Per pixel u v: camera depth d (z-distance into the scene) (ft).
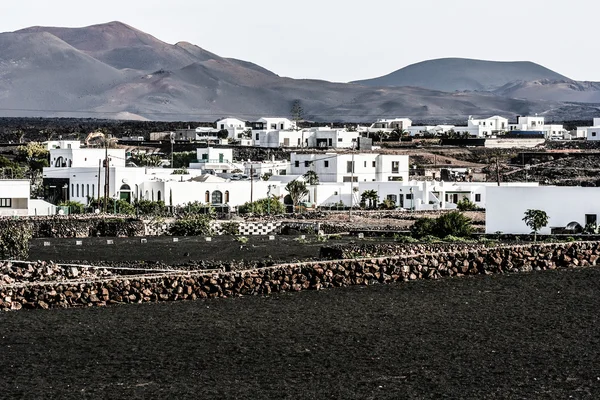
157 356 220.64
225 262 362.12
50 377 204.33
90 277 295.48
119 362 215.72
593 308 275.39
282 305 275.18
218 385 198.80
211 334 240.94
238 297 287.69
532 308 274.77
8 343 231.09
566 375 205.26
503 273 333.01
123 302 277.44
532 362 215.72
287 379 202.69
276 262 346.95
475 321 257.34
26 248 397.19
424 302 281.54
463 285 309.22
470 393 192.75
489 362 215.92
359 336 239.91
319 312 266.57
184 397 190.90
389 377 204.13
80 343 231.50
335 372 208.03
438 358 219.41
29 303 268.41
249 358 219.20
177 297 282.56
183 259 387.96
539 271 337.72
